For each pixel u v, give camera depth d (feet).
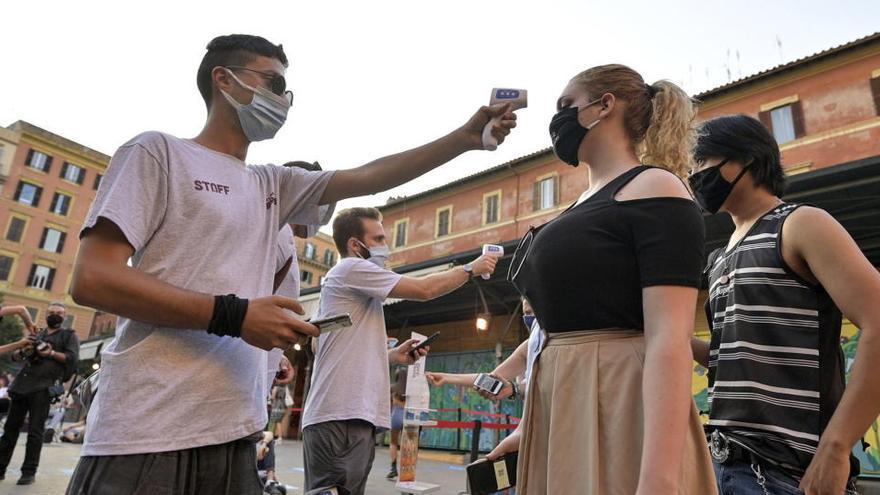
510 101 5.51
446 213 85.15
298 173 5.82
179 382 4.04
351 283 8.87
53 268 140.36
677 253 3.61
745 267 5.64
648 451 3.19
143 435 3.83
